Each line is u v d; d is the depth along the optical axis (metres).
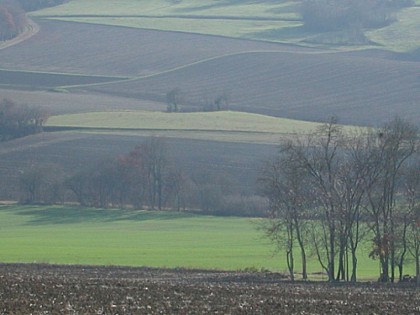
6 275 137.50
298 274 185.25
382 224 170.62
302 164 172.00
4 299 96.56
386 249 165.38
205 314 90.44
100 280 132.62
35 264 186.50
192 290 118.06
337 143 174.25
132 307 94.12
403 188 172.88
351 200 170.00
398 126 184.12
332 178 171.62
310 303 105.06
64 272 160.00
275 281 157.25
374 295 121.62
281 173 186.12
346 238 170.38
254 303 102.62
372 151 169.88
